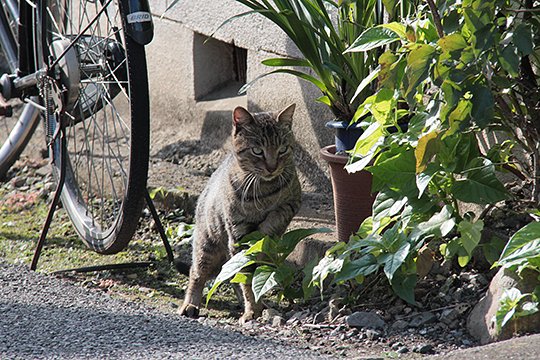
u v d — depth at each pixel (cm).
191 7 831
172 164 808
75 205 675
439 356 411
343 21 573
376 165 516
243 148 572
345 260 517
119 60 588
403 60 491
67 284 592
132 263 642
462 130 463
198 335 483
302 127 733
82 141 769
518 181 572
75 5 866
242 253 551
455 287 530
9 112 693
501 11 470
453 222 498
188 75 853
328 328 511
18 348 457
